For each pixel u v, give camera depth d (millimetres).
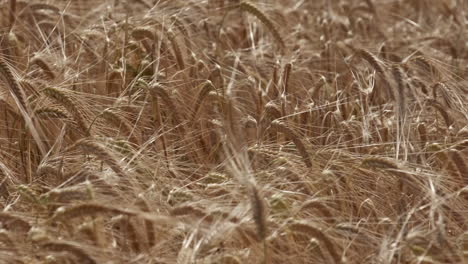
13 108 5508
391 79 5652
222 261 4238
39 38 6938
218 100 5480
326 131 5699
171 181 5023
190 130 5543
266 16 6527
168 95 5406
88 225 4258
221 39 7129
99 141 4988
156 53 6301
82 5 7660
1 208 4973
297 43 7238
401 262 4449
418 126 5539
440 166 5336
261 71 6742
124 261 4281
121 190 4781
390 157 5352
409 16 8898
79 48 6574
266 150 5137
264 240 4141
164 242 4344
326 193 4934
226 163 4922
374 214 4871
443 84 5980
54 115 5098
